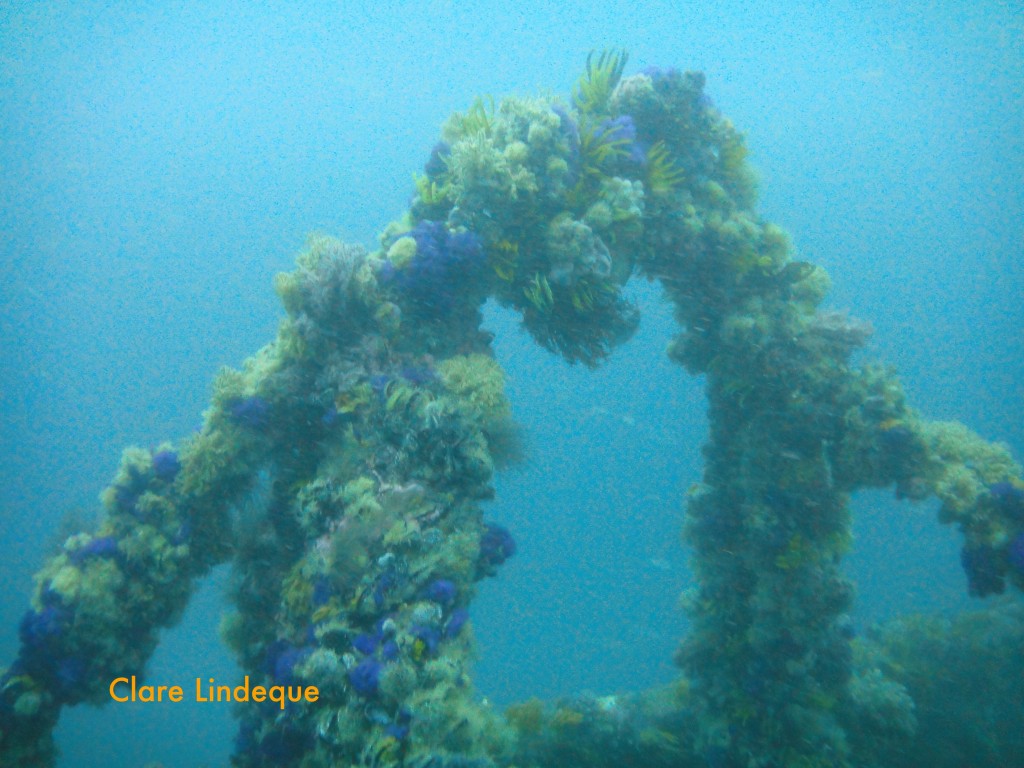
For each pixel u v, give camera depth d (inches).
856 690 311.9
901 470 285.7
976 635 373.1
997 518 259.6
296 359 273.3
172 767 852.6
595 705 353.4
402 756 171.2
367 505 222.1
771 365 321.4
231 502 286.8
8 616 1082.7
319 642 205.9
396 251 271.0
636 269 343.6
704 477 369.4
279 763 211.9
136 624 283.1
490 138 278.5
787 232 337.1
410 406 240.2
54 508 1850.4
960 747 305.3
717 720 314.3
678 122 317.7
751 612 324.8
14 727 258.1
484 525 248.4
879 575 1175.6
